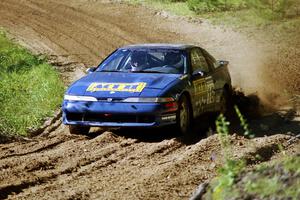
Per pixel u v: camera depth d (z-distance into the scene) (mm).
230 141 19984
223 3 67500
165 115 21312
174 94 21609
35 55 47625
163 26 61344
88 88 22203
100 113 21578
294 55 47188
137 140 21219
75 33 57844
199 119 25547
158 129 23219
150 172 16812
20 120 24969
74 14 67438
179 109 21781
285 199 10625
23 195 15023
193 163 17516
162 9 69125
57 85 33594
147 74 23000
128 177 16422
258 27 59781
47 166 17938
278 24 60438
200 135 22516
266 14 63000
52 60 46156
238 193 11180
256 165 16891
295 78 38031
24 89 33281
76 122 22031
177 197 14281
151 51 24328
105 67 24234
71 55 48344
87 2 74312
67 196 14672
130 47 24938
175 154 19266
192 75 23312
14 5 72500
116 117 21547
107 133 21812
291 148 19000
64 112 22328
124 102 21344
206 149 18953
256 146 18875
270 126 23750
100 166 17766
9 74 38906
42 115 26641
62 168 17641
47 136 23297
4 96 30625
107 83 22312
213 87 25031
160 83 22016
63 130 24141
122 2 73500
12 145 21094
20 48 49781
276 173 11492
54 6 71875
